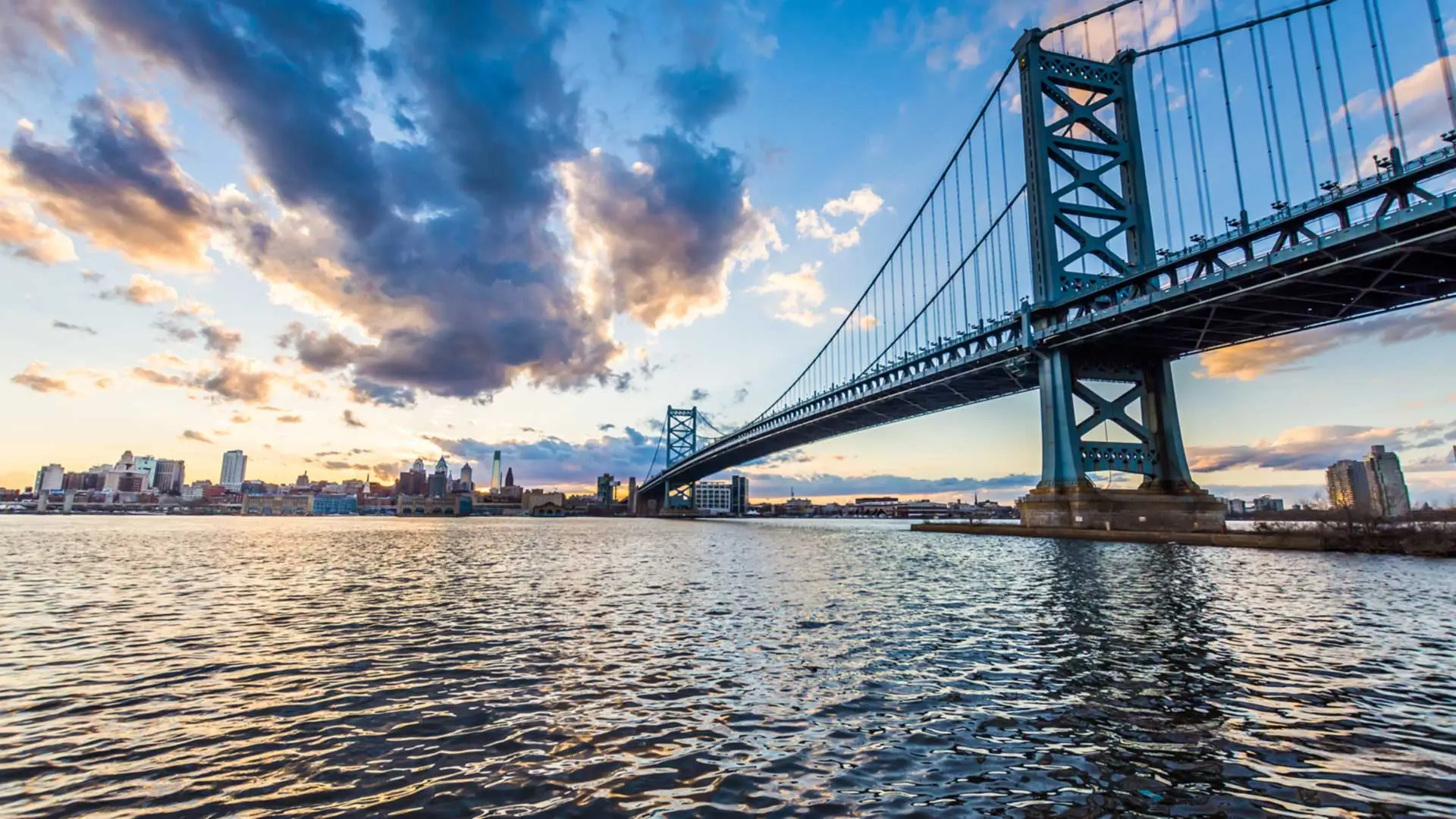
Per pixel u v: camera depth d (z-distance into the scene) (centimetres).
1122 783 694
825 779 707
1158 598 2058
